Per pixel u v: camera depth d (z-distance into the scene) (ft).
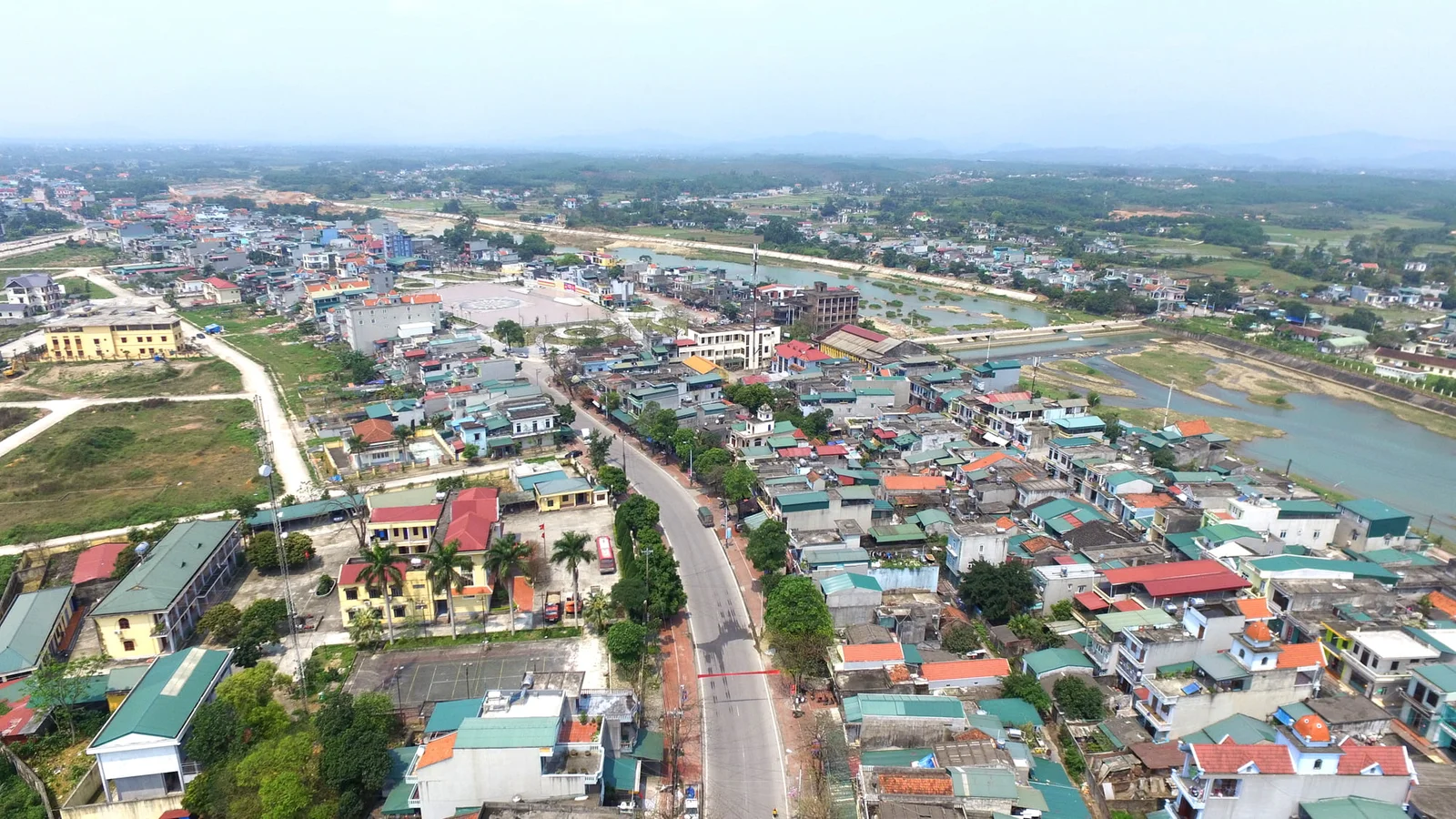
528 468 472.03
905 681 276.41
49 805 230.07
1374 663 277.64
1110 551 353.31
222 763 231.50
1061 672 285.43
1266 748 218.18
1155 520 392.88
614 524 411.95
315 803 221.87
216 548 359.66
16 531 405.80
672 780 250.78
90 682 277.44
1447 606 320.50
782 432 498.28
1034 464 479.41
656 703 287.07
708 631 333.62
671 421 521.65
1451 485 517.96
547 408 548.31
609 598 340.18
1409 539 388.37
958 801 212.64
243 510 408.26
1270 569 329.11
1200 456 487.20
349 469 489.67
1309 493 427.74
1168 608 304.09
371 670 297.53
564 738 237.45
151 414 587.27
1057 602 332.19
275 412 595.88
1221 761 215.51
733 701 290.15
